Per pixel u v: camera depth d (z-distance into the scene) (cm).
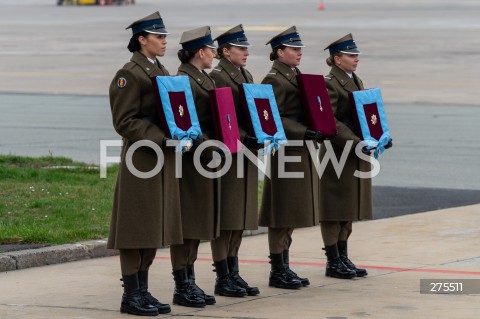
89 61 10519
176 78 2192
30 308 2242
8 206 3294
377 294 2388
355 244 3036
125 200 2195
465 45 12338
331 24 16400
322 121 2475
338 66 2630
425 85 8338
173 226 2223
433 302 2291
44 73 9325
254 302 2320
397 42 12800
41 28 15988
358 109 2570
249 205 2398
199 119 2327
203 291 2322
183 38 2330
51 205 3331
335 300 2327
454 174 4422
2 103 7075
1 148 5009
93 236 2934
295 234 3225
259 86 2397
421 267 2711
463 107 6956
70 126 5878
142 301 2205
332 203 2592
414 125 6044
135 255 2203
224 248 2388
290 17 18638
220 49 2433
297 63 2509
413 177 4347
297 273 2658
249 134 2375
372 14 19525
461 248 2964
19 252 2692
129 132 2167
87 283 2505
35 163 4262
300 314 2184
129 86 2177
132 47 2222
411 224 3353
